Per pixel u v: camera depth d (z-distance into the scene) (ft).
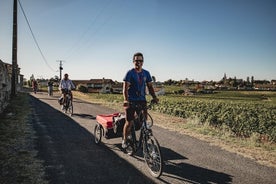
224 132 30.35
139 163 17.67
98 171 16.15
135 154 19.74
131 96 16.83
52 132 27.61
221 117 39.22
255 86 587.27
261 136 32.48
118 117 20.90
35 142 22.90
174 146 22.41
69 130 29.07
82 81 326.65
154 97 17.49
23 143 22.34
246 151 21.13
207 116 41.83
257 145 23.59
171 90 342.64
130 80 16.60
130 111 16.87
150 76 17.47
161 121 38.63
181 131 29.68
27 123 32.32
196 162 17.98
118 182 14.52
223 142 24.26
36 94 103.81
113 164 17.44
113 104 68.28
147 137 16.26
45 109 48.78
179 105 57.11
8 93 59.11
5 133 25.73
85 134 27.12
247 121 35.22
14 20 66.74
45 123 33.17
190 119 41.11
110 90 247.29
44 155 19.20
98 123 23.06
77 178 15.01
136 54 16.58
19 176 15.05
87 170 16.30
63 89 43.73
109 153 20.04
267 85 584.40
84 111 48.55
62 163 17.53
